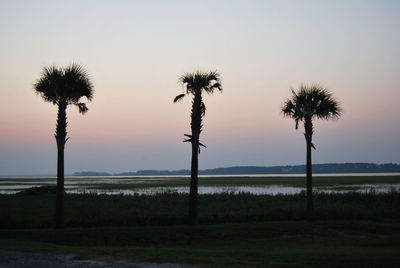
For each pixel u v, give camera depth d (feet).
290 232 84.64
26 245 69.56
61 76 88.48
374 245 73.92
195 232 82.69
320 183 321.32
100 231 82.74
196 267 50.44
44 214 111.75
